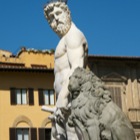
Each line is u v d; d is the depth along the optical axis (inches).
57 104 283.4
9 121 1622.8
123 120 213.9
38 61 1841.8
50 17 302.7
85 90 232.5
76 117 229.1
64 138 282.4
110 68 1765.5
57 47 298.8
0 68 1641.2
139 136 1718.8
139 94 1781.5
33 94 1669.5
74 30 293.3
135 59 1784.0
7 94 1646.2
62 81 291.6
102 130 215.6
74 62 284.4
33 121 1642.5
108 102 225.0
